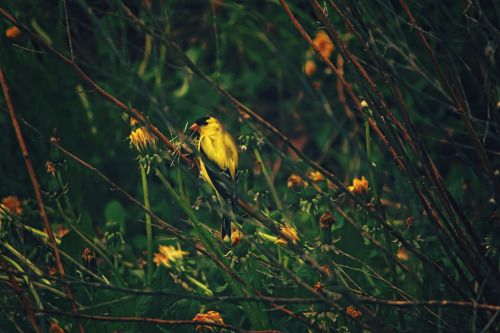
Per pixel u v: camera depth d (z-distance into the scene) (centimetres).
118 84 898
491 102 859
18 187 894
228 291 869
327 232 859
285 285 867
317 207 865
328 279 851
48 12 895
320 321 859
